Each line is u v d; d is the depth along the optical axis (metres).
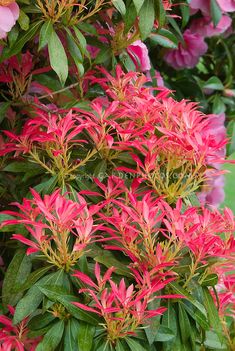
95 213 1.44
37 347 1.31
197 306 1.33
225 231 1.40
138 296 1.28
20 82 1.63
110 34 1.65
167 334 1.35
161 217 1.33
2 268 1.63
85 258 1.35
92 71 1.64
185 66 2.31
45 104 1.74
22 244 1.42
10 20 1.44
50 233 1.39
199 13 2.24
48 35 1.49
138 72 1.62
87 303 1.34
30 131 1.45
